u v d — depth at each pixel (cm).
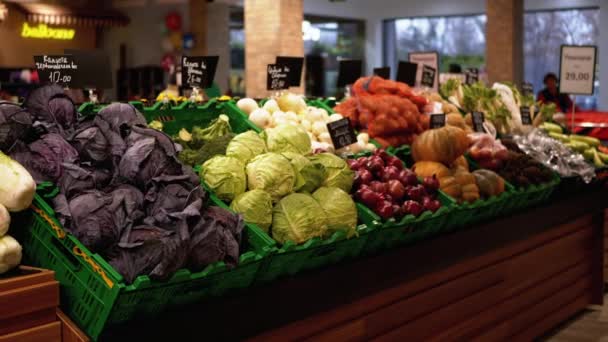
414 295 358
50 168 240
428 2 1784
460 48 1797
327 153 332
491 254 421
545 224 462
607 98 1569
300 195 292
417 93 492
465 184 389
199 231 236
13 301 206
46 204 231
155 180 242
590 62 641
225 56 1593
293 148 328
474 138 454
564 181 479
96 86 349
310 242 278
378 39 1875
